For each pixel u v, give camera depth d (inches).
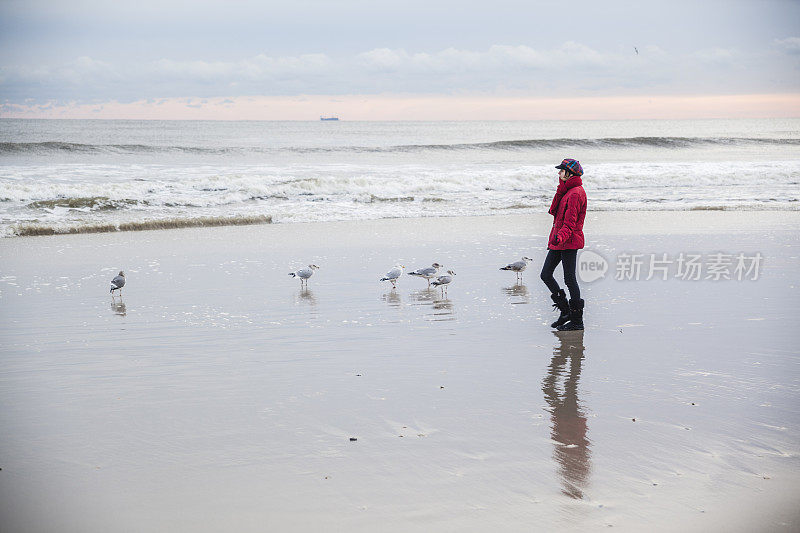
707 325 310.0
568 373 239.1
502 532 131.6
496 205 950.4
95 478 156.8
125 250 598.2
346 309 361.1
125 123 4960.6
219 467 162.1
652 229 682.8
